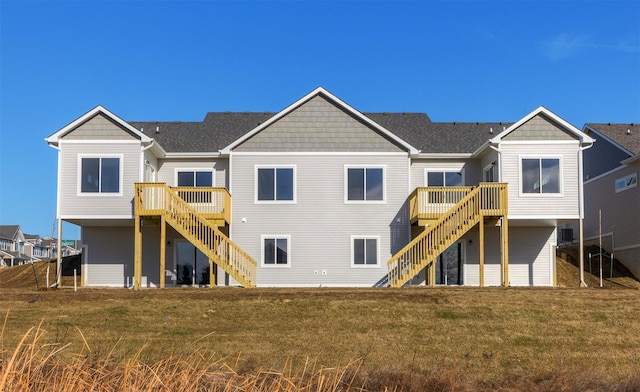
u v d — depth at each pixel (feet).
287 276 73.46
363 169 75.00
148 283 76.43
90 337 46.93
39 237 281.33
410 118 92.84
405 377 31.83
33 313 53.67
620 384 32.94
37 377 20.72
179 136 83.61
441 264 78.13
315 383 26.08
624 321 52.65
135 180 71.51
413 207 73.31
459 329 50.80
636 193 88.48
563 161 73.31
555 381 33.19
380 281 73.56
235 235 73.97
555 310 55.21
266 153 75.00
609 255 94.48
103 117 72.28
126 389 21.26
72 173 71.67
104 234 77.41
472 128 88.02
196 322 52.01
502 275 72.18
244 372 28.27
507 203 69.97
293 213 74.28
